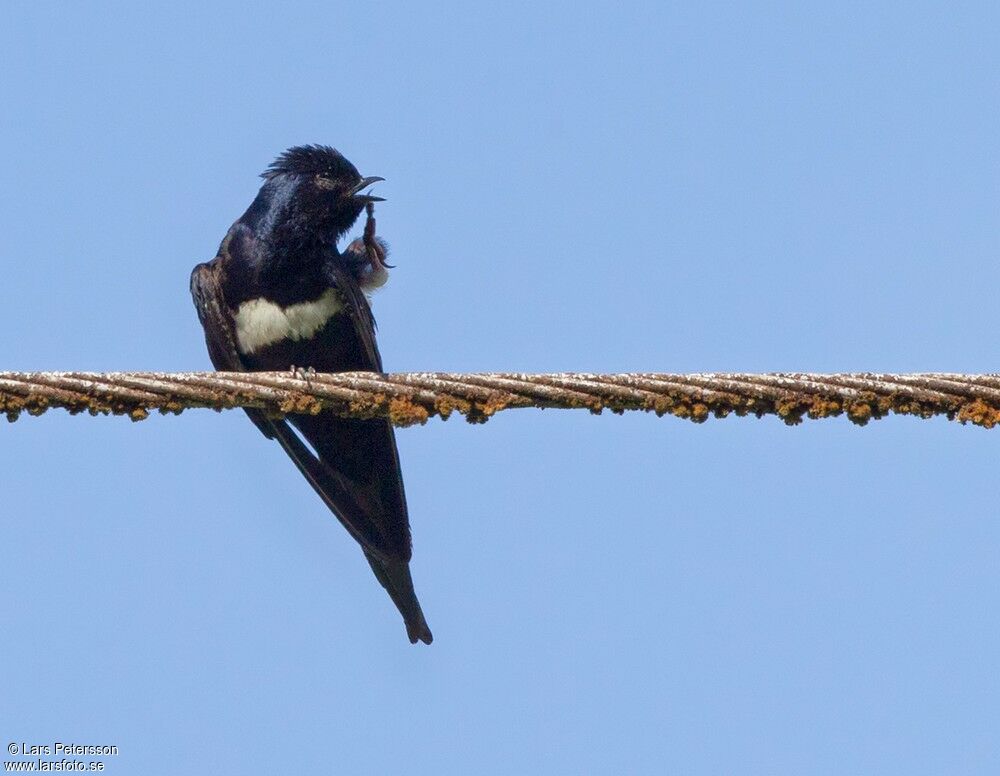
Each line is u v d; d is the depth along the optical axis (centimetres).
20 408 970
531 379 990
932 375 966
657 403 982
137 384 984
